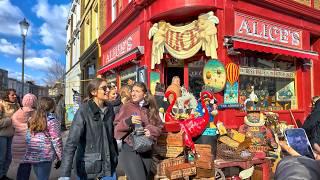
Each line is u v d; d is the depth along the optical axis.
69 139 4.03
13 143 5.98
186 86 9.98
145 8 10.72
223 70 9.02
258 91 10.52
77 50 28.12
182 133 5.39
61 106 16.23
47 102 5.39
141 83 4.71
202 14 9.41
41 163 5.30
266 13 10.40
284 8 10.84
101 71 16.47
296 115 11.38
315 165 2.20
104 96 4.28
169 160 5.24
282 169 2.22
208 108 6.97
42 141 5.30
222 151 6.32
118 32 14.14
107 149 4.20
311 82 12.46
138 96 4.64
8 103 7.08
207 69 9.15
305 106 11.77
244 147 6.34
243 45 9.06
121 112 4.59
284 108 11.34
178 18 10.02
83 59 23.98
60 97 16.25
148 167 4.62
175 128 5.47
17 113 6.08
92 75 20.91
